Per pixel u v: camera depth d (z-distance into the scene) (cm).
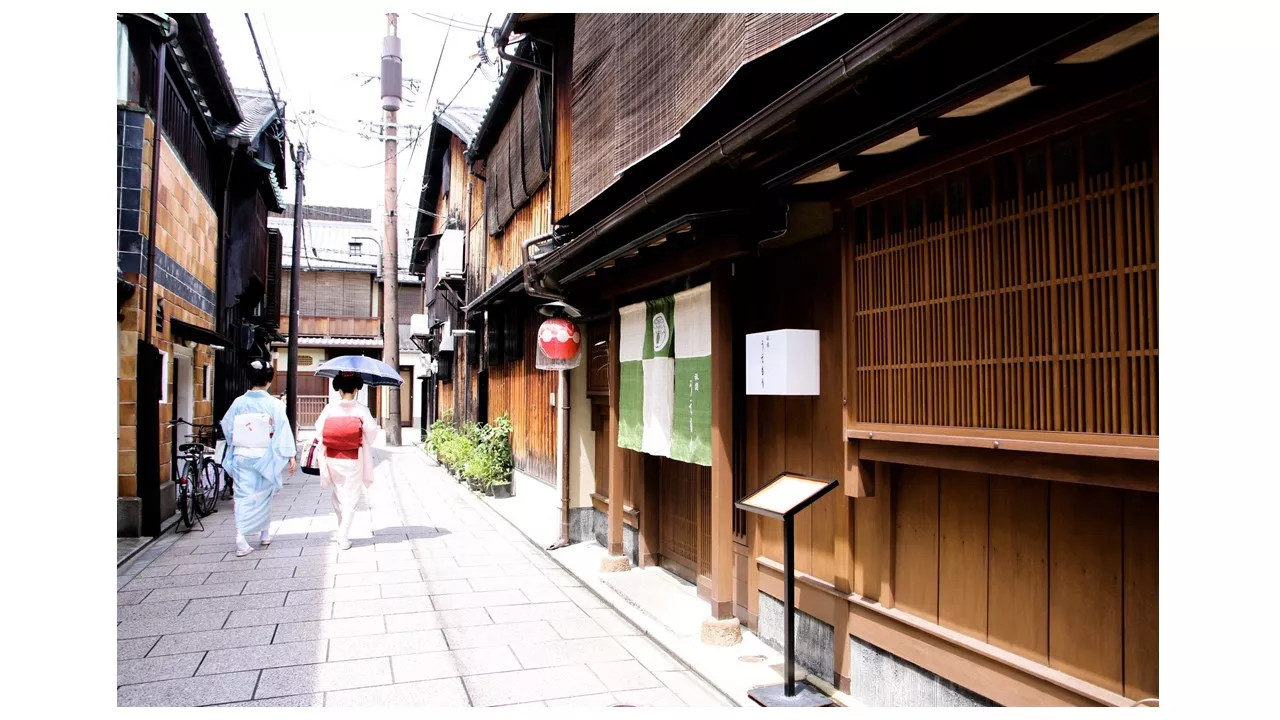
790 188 431
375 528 1105
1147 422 259
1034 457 304
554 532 1033
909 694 408
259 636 596
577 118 852
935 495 396
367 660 546
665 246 633
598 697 481
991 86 284
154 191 957
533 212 1265
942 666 379
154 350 952
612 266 752
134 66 941
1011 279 313
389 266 2306
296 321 1973
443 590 748
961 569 376
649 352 717
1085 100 275
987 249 325
